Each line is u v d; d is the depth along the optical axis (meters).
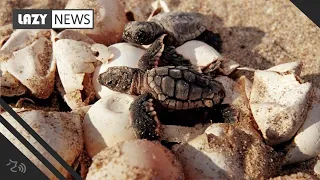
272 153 0.23
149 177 0.20
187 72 0.26
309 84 0.25
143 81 0.26
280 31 0.35
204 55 0.29
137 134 0.24
